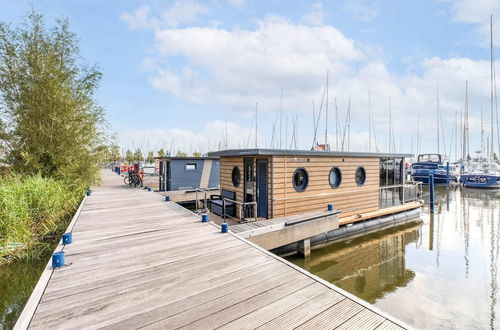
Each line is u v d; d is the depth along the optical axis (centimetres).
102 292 261
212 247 400
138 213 674
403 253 735
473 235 909
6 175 812
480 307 457
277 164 727
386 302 477
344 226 834
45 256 573
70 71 976
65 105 927
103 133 1110
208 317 219
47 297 250
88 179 1121
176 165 1339
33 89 888
